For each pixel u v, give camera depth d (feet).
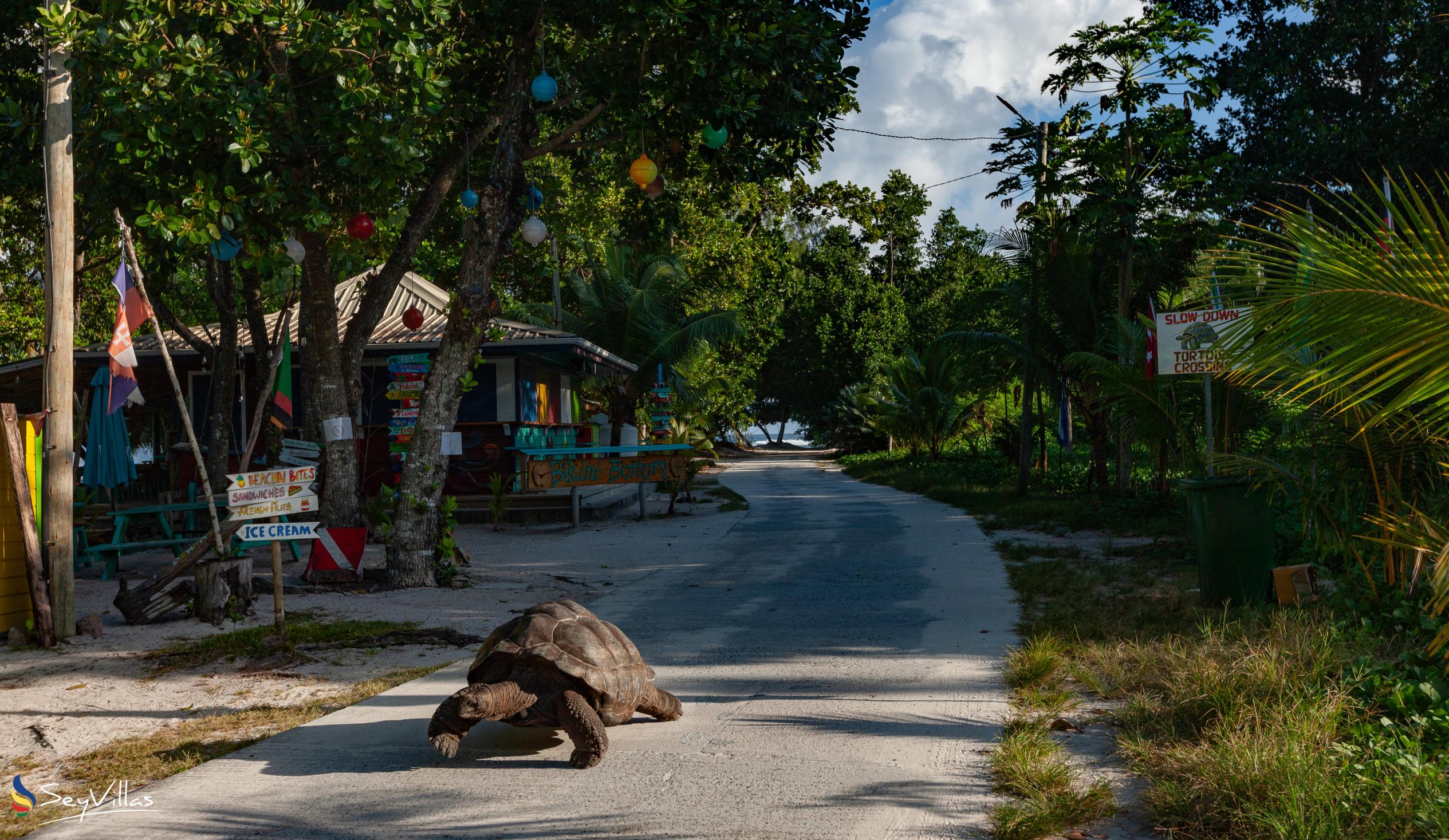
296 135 36.11
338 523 42.78
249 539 26.48
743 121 38.60
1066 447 97.76
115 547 40.47
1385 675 18.98
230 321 54.49
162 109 32.30
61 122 29.60
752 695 21.44
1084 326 67.41
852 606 31.63
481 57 43.09
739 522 60.29
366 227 39.58
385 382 66.54
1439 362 14.25
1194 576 34.45
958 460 114.42
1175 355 31.45
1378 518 25.38
